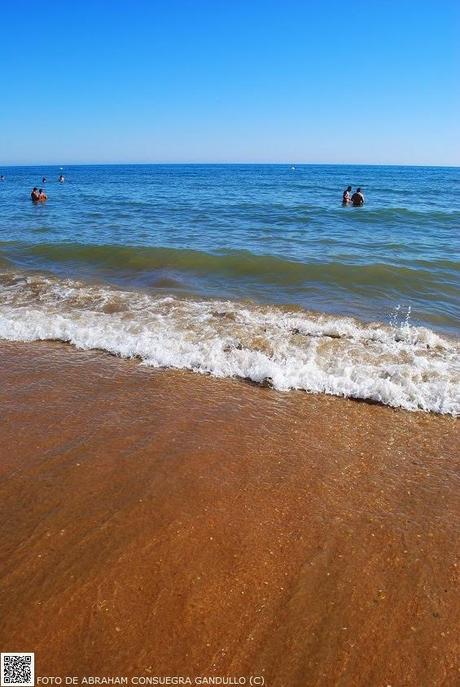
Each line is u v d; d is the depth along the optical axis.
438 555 2.82
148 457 3.62
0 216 18.55
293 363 5.27
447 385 4.78
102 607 2.42
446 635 2.36
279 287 8.51
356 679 2.16
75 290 8.09
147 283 8.71
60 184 49.62
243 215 19.12
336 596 2.54
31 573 2.60
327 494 3.31
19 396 4.58
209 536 2.89
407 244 12.52
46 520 2.97
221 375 5.10
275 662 2.22
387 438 4.02
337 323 6.54
